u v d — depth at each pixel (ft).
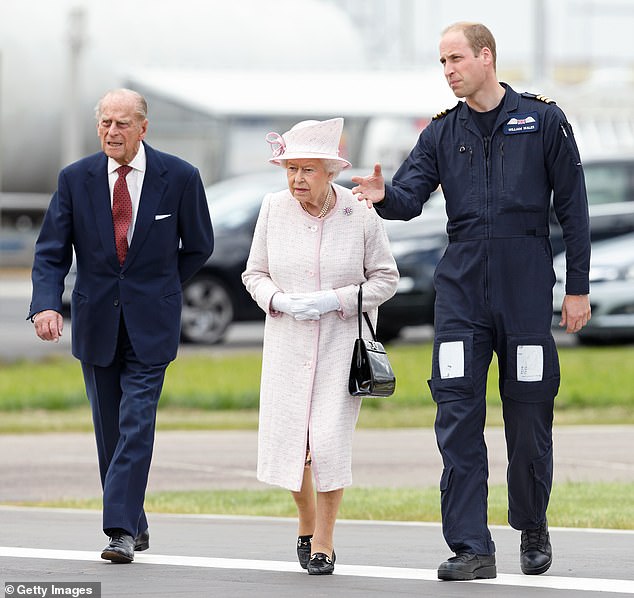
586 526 102.99
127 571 84.58
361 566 86.84
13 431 160.86
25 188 535.60
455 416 82.23
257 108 439.63
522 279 82.02
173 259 92.79
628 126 368.68
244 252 250.37
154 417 91.15
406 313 238.48
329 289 86.99
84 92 531.91
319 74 447.83
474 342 82.43
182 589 78.54
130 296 91.35
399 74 450.30
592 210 244.01
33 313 90.74
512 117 81.92
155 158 91.91
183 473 132.77
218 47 553.23
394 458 139.03
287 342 87.10
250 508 114.01
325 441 85.61
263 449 87.40
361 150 440.86
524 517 83.82
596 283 234.17
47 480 129.18
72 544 95.09
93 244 91.30
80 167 91.71
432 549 93.71
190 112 441.68
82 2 535.60
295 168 85.92
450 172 82.89
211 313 249.55
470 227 82.43
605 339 242.17
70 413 176.04
